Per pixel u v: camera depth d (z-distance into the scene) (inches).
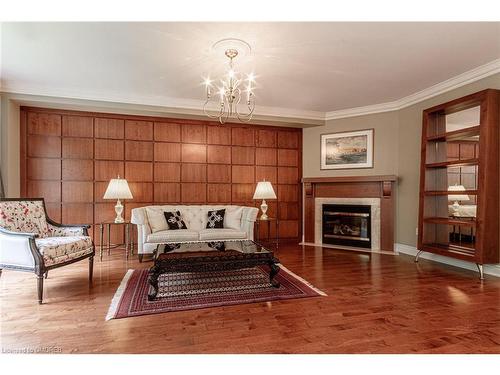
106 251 172.1
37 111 164.4
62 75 134.9
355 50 109.7
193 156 194.4
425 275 126.0
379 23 91.7
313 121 199.8
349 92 159.8
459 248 136.4
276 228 193.3
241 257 106.0
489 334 73.7
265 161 209.0
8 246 97.1
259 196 186.1
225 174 200.8
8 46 105.9
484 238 120.3
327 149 202.8
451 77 138.2
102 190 176.6
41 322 79.7
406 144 171.8
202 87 151.3
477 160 124.5
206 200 197.0
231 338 71.7
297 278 120.7
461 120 137.9
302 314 85.7
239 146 203.8
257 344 69.0
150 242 148.2
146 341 70.1
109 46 106.1
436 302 94.7
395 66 125.1
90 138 174.4
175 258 100.3
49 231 124.1
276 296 99.7
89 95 156.8
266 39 101.1
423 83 146.3
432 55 114.6
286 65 123.0
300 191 215.9
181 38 100.3
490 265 126.3
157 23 91.1
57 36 98.7
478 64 123.5
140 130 183.8
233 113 182.1
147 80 141.3
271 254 109.6
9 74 134.1
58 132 168.7
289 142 214.2
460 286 110.9
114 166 178.9
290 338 71.7
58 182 168.9
